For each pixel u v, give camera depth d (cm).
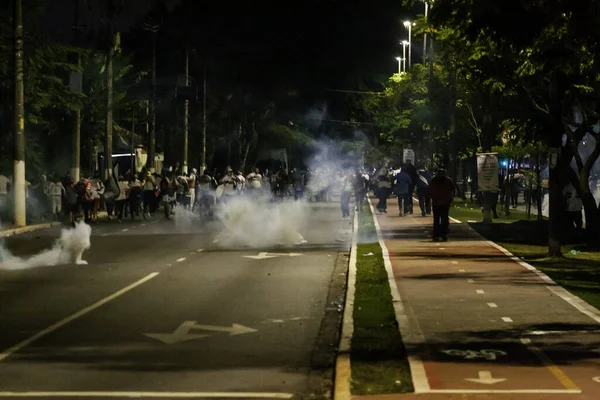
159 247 2820
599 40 1527
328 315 1570
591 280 1950
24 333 1390
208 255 2570
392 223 3828
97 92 4872
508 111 3058
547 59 1530
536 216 4381
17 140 3709
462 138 5631
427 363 1117
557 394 958
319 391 1029
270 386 1049
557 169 2395
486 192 3753
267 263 2367
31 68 4056
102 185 4453
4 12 4000
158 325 1462
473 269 2128
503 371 1070
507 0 1361
